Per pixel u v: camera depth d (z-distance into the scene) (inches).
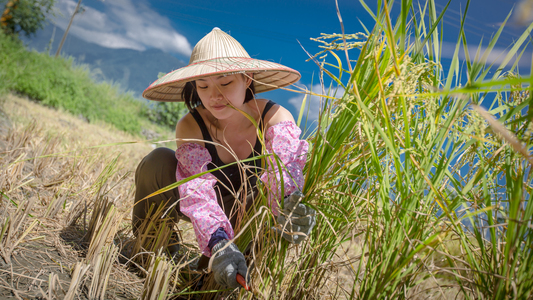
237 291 61.6
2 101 211.5
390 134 44.5
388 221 46.8
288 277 63.8
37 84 326.6
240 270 52.3
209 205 60.7
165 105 448.1
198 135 72.3
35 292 48.6
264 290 54.9
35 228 67.7
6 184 83.4
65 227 72.8
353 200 59.7
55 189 92.7
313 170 58.4
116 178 130.0
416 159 49.0
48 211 75.3
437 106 51.4
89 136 213.2
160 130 421.7
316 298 63.4
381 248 48.3
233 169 73.8
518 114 47.5
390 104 49.2
